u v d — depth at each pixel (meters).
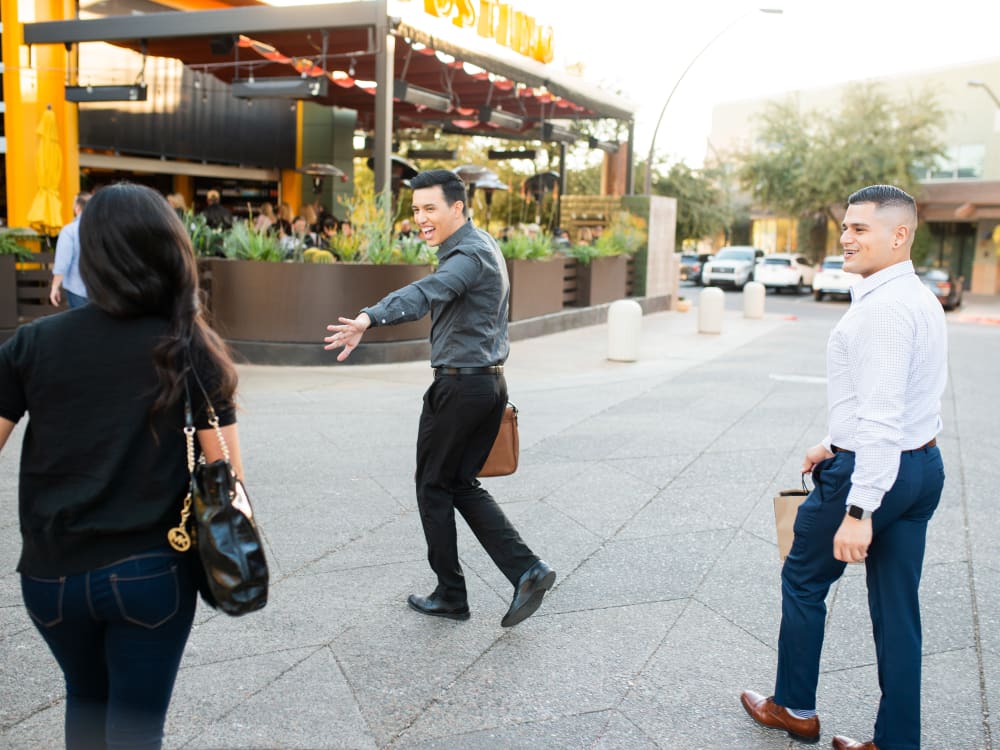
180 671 3.26
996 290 40.12
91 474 1.83
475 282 3.36
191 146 17.33
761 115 39.59
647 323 18.19
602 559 4.53
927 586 4.27
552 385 9.94
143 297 1.84
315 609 3.83
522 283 14.24
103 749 2.01
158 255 1.86
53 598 1.83
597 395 9.31
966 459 7.00
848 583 4.25
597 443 7.05
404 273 10.84
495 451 3.67
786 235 44.09
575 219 20.75
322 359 10.55
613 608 3.94
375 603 3.91
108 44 15.04
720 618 3.86
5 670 3.21
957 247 41.25
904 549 2.69
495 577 4.25
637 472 6.21
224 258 10.86
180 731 2.87
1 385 1.83
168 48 14.26
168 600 1.87
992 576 4.41
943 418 8.84
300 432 7.05
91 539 1.82
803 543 2.82
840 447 2.71
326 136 19.86
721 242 47.19
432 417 3.54
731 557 4.59
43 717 2.92
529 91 16.31
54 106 14.16
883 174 35.84
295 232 13.12
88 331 1.84
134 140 16.11
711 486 5.90
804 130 39.16
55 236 13.77
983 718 3.08
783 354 13.38
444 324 3.48
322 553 4.48
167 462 1.88
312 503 5.26
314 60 14.71
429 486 3.64
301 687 3.17
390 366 10.73
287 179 19.98
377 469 6.02
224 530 1.86
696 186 35.53
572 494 5.65
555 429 7.54
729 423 7.97
